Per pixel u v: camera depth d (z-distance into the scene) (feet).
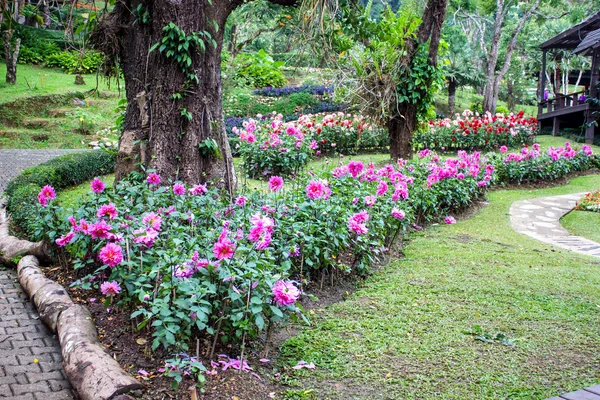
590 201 29.84
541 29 98.73
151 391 8.74
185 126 17.46
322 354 10.45
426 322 11.97
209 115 17.94
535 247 20.42
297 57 24.14
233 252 9.75
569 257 18.80
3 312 12.85
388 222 17.12
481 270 16.11
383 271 15.99
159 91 17.19
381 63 32.71
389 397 8.92
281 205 14.46
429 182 22.34
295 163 32.35
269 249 12.31
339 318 12.26
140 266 10.80
